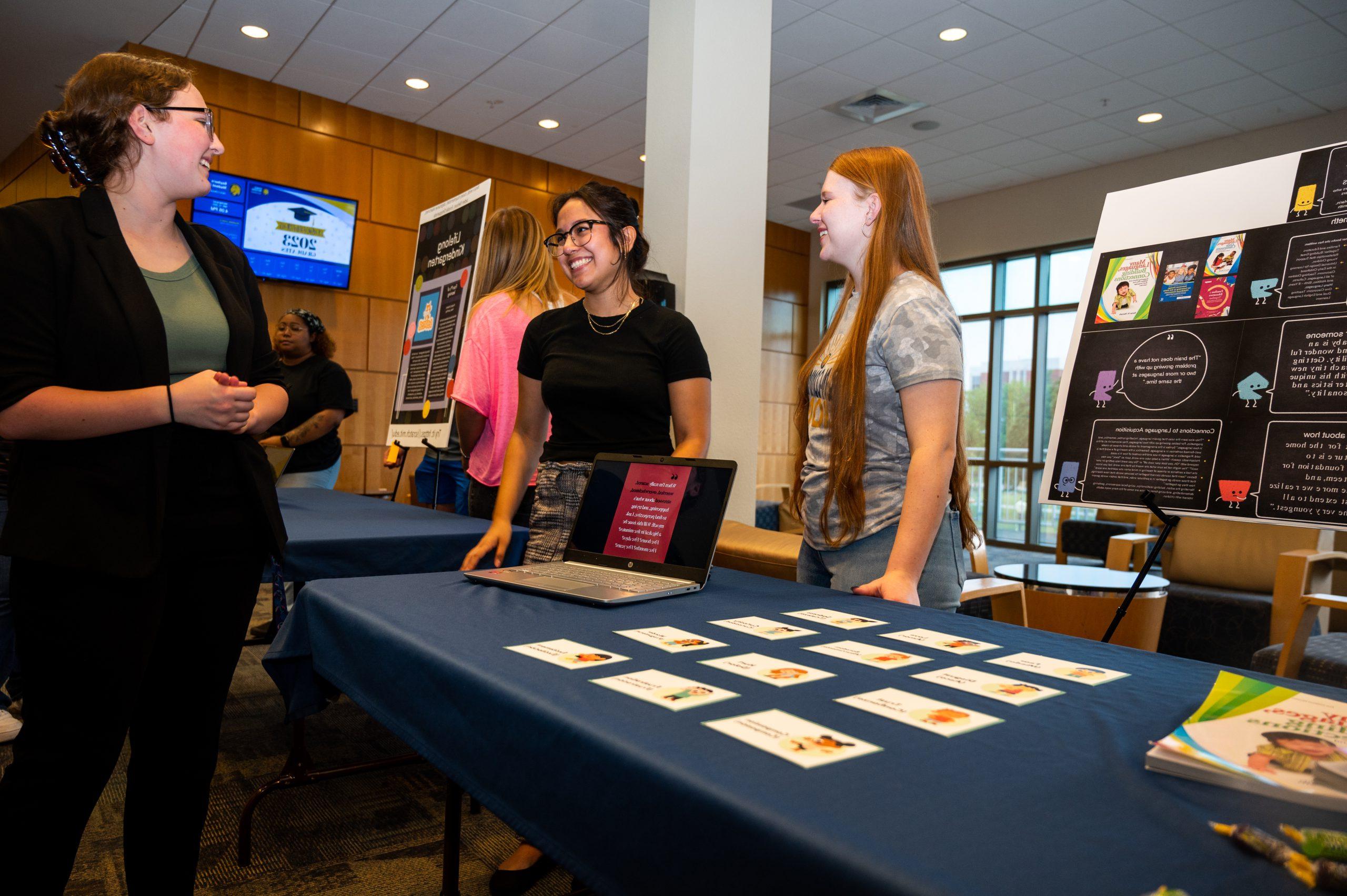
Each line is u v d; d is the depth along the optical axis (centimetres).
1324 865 40
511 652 82
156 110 106
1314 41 545
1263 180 146
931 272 135
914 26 539
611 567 132
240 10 538
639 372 165
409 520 210
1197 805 49
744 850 47
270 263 644
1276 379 134
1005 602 234
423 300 320
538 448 185
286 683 121
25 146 766
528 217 243
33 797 97
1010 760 56
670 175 348
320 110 675
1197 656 321
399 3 527
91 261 101
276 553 116
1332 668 183
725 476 126
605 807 58
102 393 97
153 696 112
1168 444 145
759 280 358
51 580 98
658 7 360
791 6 516
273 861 167
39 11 537
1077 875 41
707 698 67
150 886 114
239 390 104
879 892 40
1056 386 827
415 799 199
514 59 604
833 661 80
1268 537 335
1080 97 640
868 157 139
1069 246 814
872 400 132
